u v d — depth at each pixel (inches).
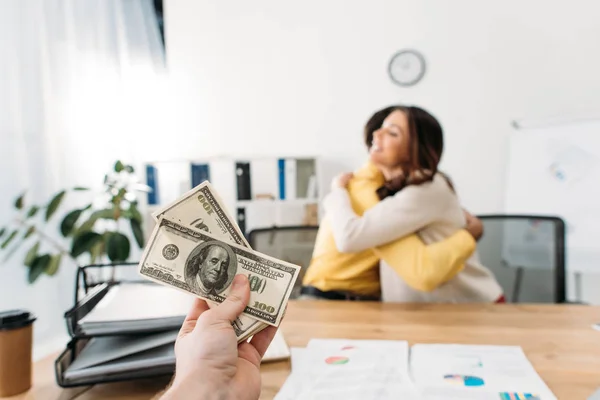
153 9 116.3
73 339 27.5
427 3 102.5
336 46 108.2
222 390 15.2
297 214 107.6
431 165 52.1
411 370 27.4
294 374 27.3
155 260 18.1
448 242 46.6
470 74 101.3
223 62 115.1
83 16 94.8
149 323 27.2
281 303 18.0
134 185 88.4
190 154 118.1
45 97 85.9
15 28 79.3
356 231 48.6
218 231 18.9
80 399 25.6
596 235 85.8
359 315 40.6
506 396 23.5
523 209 94.9
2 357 25.8
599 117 87.0
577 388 24.4
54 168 87.7
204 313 16.9
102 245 81.9
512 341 32.6
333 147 109.5
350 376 26.7
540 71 97.9
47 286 86.4
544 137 93.4
